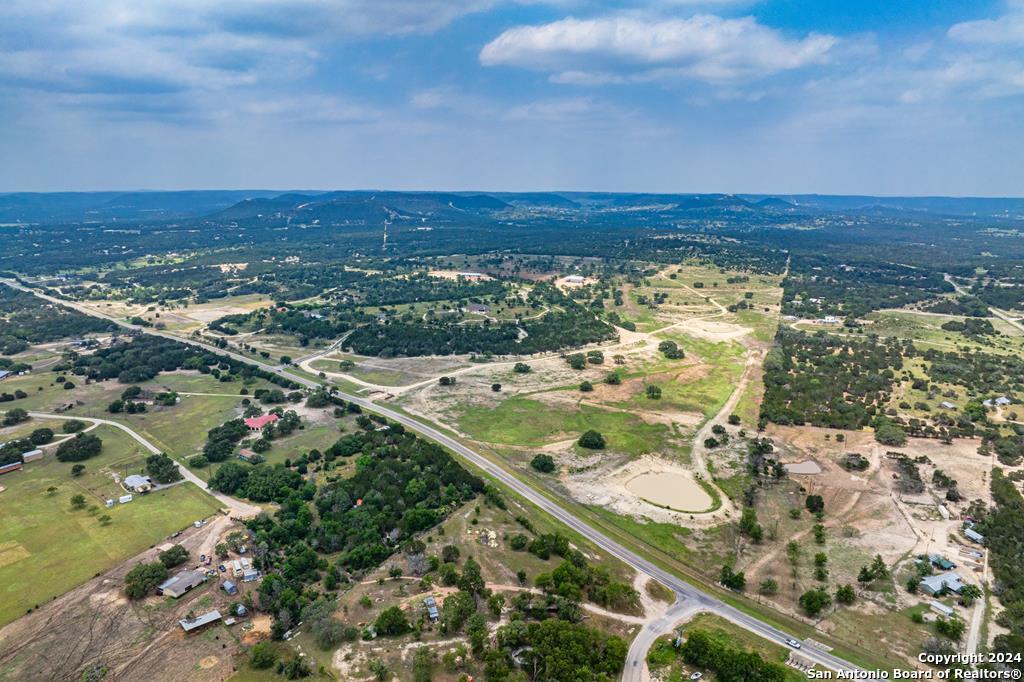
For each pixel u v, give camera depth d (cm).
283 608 11006
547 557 13125
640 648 10562
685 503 16362
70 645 10369
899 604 11988
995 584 12394
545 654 9681
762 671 9569
